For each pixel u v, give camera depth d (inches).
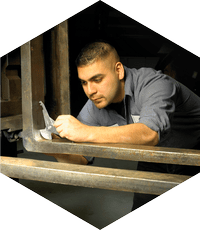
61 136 52.2
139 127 50.8
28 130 54.2
